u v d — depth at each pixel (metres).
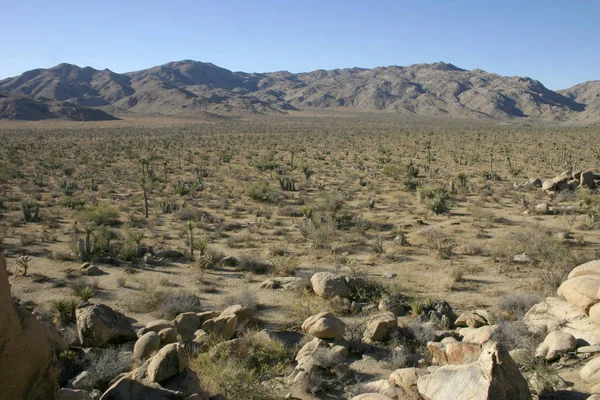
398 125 184.75
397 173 53.00
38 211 34.31
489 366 7.50
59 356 11.34
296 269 20.92
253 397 9.14
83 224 30.23
